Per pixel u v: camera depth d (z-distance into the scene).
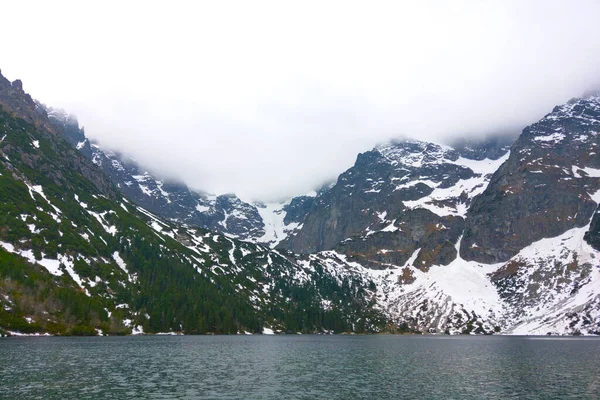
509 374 110.06
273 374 108.50
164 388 87.69
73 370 106.62
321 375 107.69
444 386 92.81
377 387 91.38
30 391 81.75
